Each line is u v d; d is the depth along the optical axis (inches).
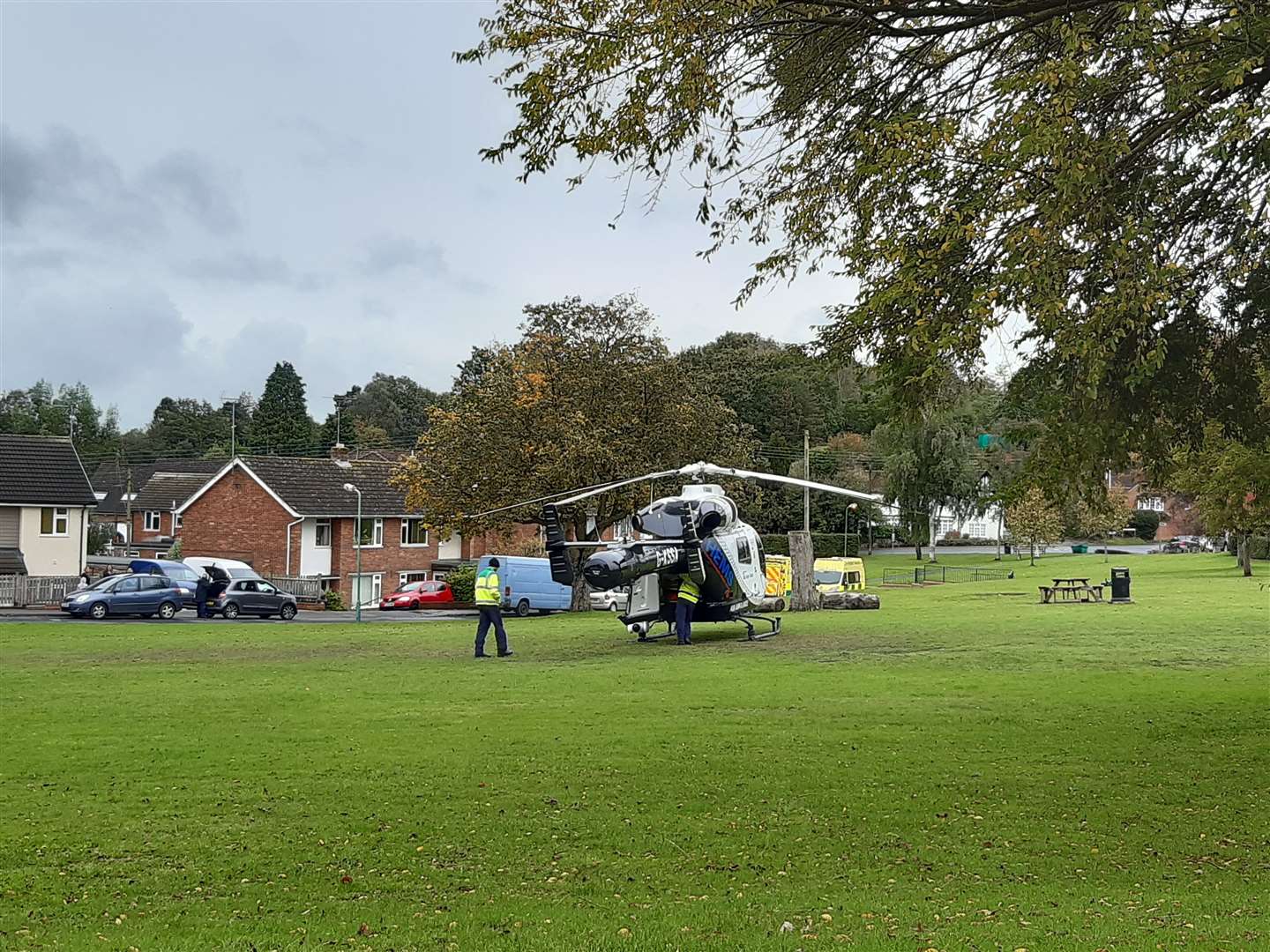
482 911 291.4
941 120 395.5
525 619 1571.1
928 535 3024.1
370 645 1077.8
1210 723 570.3
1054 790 427.2
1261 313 455.2
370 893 310.8
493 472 1675.7
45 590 1863.9
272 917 289.7
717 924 275.1
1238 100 407.2
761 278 491.2
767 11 410.6
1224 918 271.0
